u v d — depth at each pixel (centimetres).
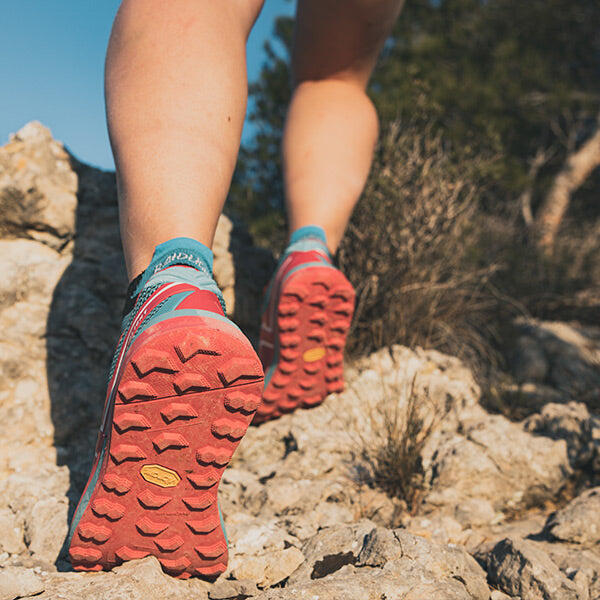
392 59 695
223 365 115
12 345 207
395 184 287
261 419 220
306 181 229
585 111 827
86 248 239
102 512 123
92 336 222
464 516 173
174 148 137
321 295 199
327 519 162
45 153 238
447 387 235
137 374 113
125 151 139
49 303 221
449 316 305
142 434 118
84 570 129
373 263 285
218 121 141
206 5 150
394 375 249
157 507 124
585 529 158
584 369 311
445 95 642
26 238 230
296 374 213
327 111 239
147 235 135
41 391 203
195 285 125
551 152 853
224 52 147
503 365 312
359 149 238
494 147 339
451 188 304
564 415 216
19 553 143
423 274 292
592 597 134
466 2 787
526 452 192
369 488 186
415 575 127
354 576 125
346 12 221
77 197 246
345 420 219
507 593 136
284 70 711
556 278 431
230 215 312
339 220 229
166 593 120
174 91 140
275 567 135
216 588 130
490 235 446
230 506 169
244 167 628
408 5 773
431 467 191
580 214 799
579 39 870
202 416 119
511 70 785
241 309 273
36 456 185
